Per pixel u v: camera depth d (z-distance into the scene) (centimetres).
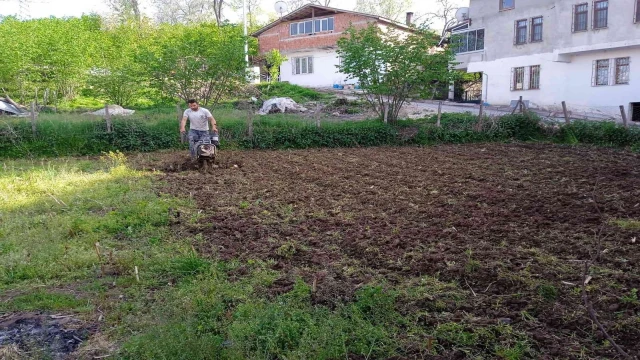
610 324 412
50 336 427
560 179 1057
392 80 1816
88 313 468
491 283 506
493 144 1738
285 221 758
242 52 1769
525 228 691
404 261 577
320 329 411
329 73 3681
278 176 1155
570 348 381
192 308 459
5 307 482
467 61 3178
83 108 2202
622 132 1675
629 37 2275
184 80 1761
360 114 2236
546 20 2642
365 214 792
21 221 753
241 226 732
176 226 744
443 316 438
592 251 588
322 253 609
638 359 364
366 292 459
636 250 588
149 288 526
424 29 1838
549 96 2669
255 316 437
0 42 2120
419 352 386
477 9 3072
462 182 1048
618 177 1071
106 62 2598
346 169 1245
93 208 847
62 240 674
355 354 387
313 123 1773
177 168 1264
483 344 394
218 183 1069
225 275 541
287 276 536
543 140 1820
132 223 746
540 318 430
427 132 1794
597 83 2458
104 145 1567
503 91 2920
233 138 1677
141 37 3759
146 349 387
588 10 2428
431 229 697
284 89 3012
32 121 1518
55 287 535
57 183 1020
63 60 2125
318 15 3656
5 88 2161
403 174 1163
